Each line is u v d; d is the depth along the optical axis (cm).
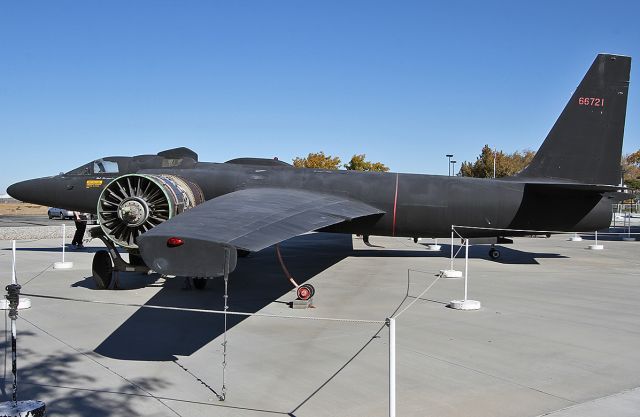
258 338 794
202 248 660
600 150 1578
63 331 825
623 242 2620
